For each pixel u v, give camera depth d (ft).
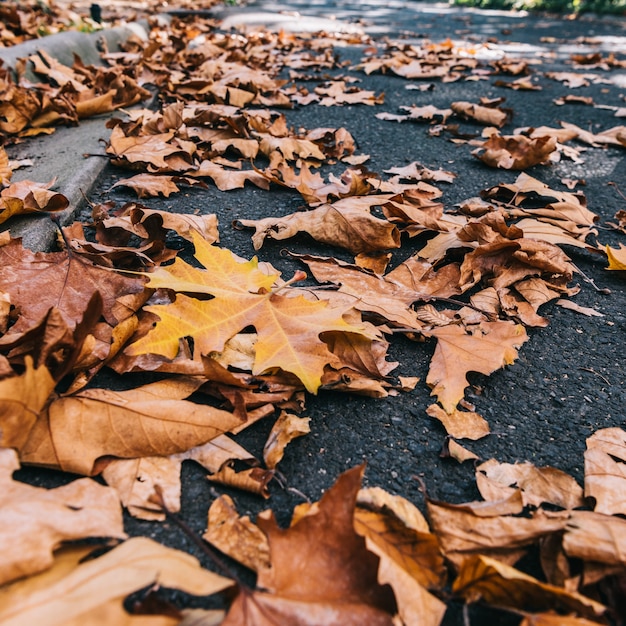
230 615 0.83
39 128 2.73
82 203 2.09
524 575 0.91
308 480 1.22
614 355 1.60
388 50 6.14
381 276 1.77
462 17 11.33
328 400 1.40
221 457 1.21
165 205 2.19
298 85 4.35
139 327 1.43
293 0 15.83
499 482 1.22
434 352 1.53
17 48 3.18
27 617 0.78
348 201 2.02
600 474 1.21
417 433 1.34
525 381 1.51
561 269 1.82
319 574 0.91
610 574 1.00
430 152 2.95
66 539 0.90
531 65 5.58
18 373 1.27
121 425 1.18
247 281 1.51
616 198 2.52
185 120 2.88
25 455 1.13
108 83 3.22
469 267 1.75
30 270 1.48
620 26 9.82
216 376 1.28
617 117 3.68
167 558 0.88
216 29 7.11
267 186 2.39
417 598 0.93
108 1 8.14
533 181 2.40
